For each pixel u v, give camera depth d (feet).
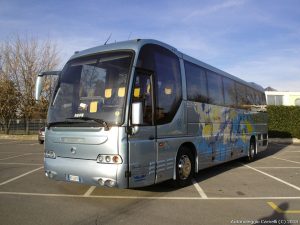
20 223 19.70
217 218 21.01
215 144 36.68
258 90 56.29
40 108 106.73
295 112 103.04
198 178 35.04
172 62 28.73
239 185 31.32
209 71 36.55
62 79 26.17
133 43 25.04
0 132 115.34
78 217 20.94
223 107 39.63
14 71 111.24
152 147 24.85
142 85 24.31
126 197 26.07
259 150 54.34
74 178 23.70
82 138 23.25
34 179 32.83
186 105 30.32
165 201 25.00
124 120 22.36
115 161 22.07
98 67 24.66
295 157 56.24
